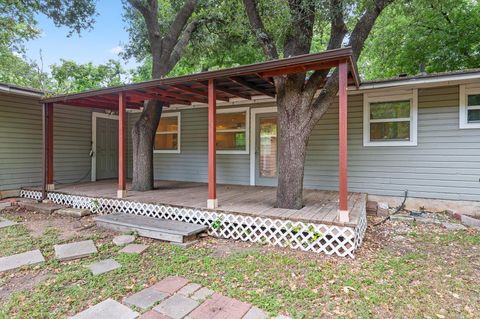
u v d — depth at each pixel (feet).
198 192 20.75
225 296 8.36
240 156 25.62
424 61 36.76
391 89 20.04
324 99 14.67
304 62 12.00
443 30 34.37
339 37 15.70
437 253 12.05
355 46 15.42
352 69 13.38
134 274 9.86
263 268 10.37
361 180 21.20
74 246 12.39
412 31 35.81
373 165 20.81
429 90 19.06
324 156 22.34
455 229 15.46
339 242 11.76
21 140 22.97
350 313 7.53
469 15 33.30
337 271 10.13
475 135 17.92
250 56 39.24
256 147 24.90
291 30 15.80
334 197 18.44
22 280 9.45
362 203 16.19
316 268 10.39
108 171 30.58
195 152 27.81
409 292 8.68
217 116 26.55
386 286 9.02
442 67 35.73
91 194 19.62
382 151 20.51
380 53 39.88
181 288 8.86
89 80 59.11
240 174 25.63
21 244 12.75
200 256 11.61
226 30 28.25
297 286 9.00
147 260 11.15
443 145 18.78
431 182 19.15
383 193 20.53
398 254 11.91
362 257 11.53
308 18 15.53
